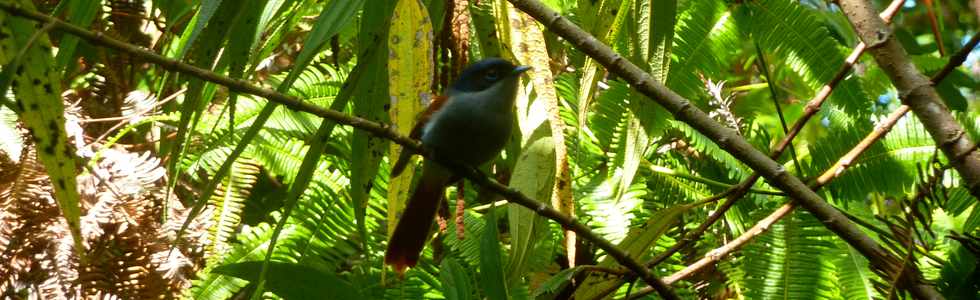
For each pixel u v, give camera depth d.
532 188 6.12
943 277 7.13
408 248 6.65
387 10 5.80
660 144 8.69
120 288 7.34
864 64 10.32
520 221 6.16
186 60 6.69
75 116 8.16
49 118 5.11
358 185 6.07
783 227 7.44
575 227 5.55
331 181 7.95
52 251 7.22
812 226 7.41
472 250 7.59
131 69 9.28
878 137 6.36
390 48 5.40
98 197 7.70
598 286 6.29
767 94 10.95
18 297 7.14
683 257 8.14
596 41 5.47
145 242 7.50
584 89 6.55
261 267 5.98
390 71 5.40
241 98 8.37
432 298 7.59
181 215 7.75
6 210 7.25
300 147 8.15
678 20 8.17
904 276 5.61
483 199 8.72
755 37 8.08
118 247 7.46
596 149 8.29
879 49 5.46
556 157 6.15
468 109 6.59
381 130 5.20
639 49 6.29
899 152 7.84
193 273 7.68
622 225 7.75
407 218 6.68
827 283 7.23
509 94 6.78
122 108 8.84
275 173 8.10
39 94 5.08
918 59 9.47
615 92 8.10
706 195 8.32
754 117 9.99
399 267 6.62
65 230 7.30
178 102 9.06
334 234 7.79
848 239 5.67
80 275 7.24
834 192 8.01
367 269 6.65
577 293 6.32
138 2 9.34
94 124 8.90
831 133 8.10
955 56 5.52
